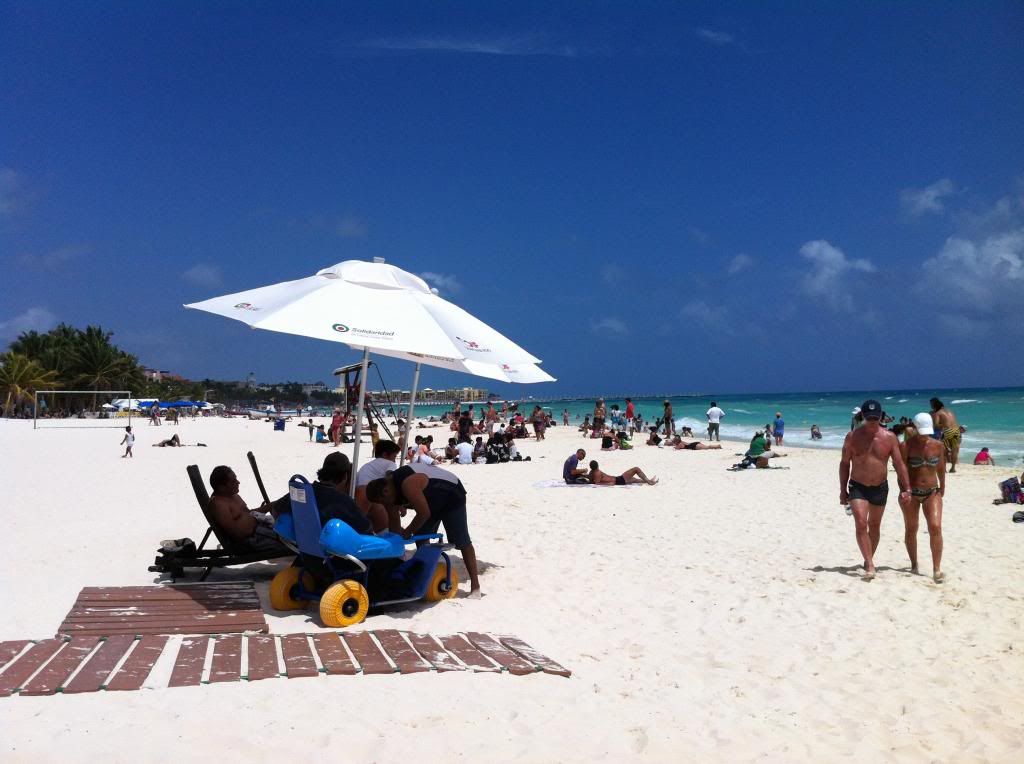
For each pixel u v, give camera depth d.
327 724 3.88
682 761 3.73
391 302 7.04
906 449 7.75
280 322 6.29
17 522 10.91
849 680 4.94
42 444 33.00
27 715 3.82
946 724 4.27
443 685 4.50
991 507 12.31
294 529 6.41
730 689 4.76
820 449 26.23
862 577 7.64
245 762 3.46
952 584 7.35
